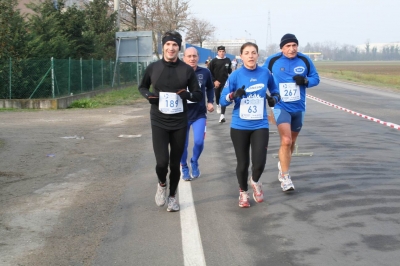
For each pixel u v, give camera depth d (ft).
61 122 47.62
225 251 15.17
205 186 23.00
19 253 15.26
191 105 23.77
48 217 18.67
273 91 19.93
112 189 22.61
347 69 257.14
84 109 61.11
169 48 17.90
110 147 33.50
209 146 33.42
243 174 19.35
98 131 41.37
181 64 18.38
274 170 25.84
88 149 32.76
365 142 33.88
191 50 23.66
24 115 53.88
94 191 22.27
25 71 62.18
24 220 18.34
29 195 21.67
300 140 34.91
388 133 38.09
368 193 20.99
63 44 73.26
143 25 135.23
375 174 24.39
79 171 26.30
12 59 61.41
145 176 25.02
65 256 14.99
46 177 24.98
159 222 17.98
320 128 40.91
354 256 14.60
